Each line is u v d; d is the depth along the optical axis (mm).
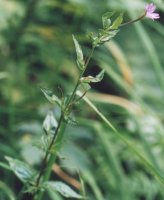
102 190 920
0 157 882
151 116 978
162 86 954
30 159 867
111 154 869
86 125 891
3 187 805
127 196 860
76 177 911
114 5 1017
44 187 614
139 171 991
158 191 956
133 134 982
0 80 1065
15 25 1092
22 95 1058
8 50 1107
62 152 896
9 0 1107
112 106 1007
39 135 941
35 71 1140
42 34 1128
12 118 939
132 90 976
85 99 675
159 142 925
